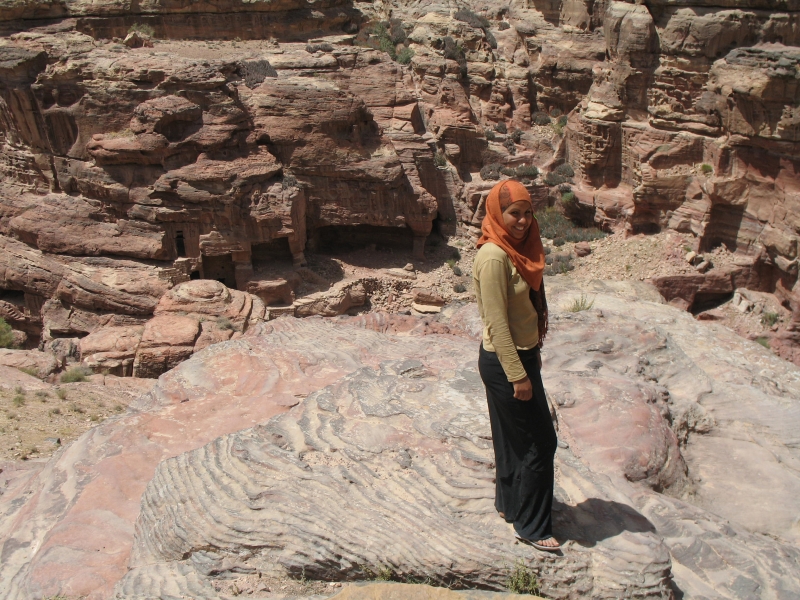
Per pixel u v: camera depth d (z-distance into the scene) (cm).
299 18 3947
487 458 565
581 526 516
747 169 3098
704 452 736
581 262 3434
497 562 486
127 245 3066
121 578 542
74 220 3105
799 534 625
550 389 726
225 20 3784
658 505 586
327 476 563
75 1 3553
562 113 4091
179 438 746
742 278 3172
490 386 484
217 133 3030
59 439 1223
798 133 2864
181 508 567
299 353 894
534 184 3806
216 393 831
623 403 705
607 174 3709
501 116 4106
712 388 857
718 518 594
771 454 735
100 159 2986
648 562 483
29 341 3281
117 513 646
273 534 522
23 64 3012
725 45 3123
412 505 532
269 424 639
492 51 4197
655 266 3269
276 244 3291
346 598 470
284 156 3266
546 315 498
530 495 488
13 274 3133
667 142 3356
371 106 3634
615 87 3550
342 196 3366
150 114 2917
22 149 3225
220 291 2677
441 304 3275
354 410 646
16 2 3362
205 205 3030
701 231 3266
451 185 3762
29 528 650
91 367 2381
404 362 737
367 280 3347
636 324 927
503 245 461
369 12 4450
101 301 2986
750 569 534
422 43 4038
